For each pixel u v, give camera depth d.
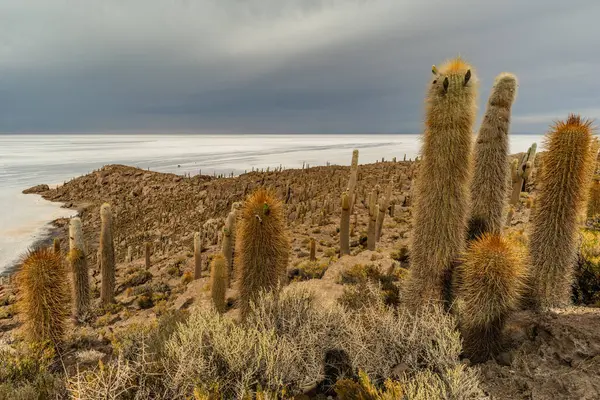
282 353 3.38
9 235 50.88
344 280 8.77
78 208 70.38
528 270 4.43
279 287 4.86
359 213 30.81
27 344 5.70
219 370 3.34
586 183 4.41
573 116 4.52
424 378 2.85
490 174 5.07
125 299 17.59
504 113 5.03
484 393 3.16
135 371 3.07
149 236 48.41
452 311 4.38
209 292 13.84
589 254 5.81
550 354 3.55
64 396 3.45
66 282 6.64
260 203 5.20
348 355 3.68
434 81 4.51
